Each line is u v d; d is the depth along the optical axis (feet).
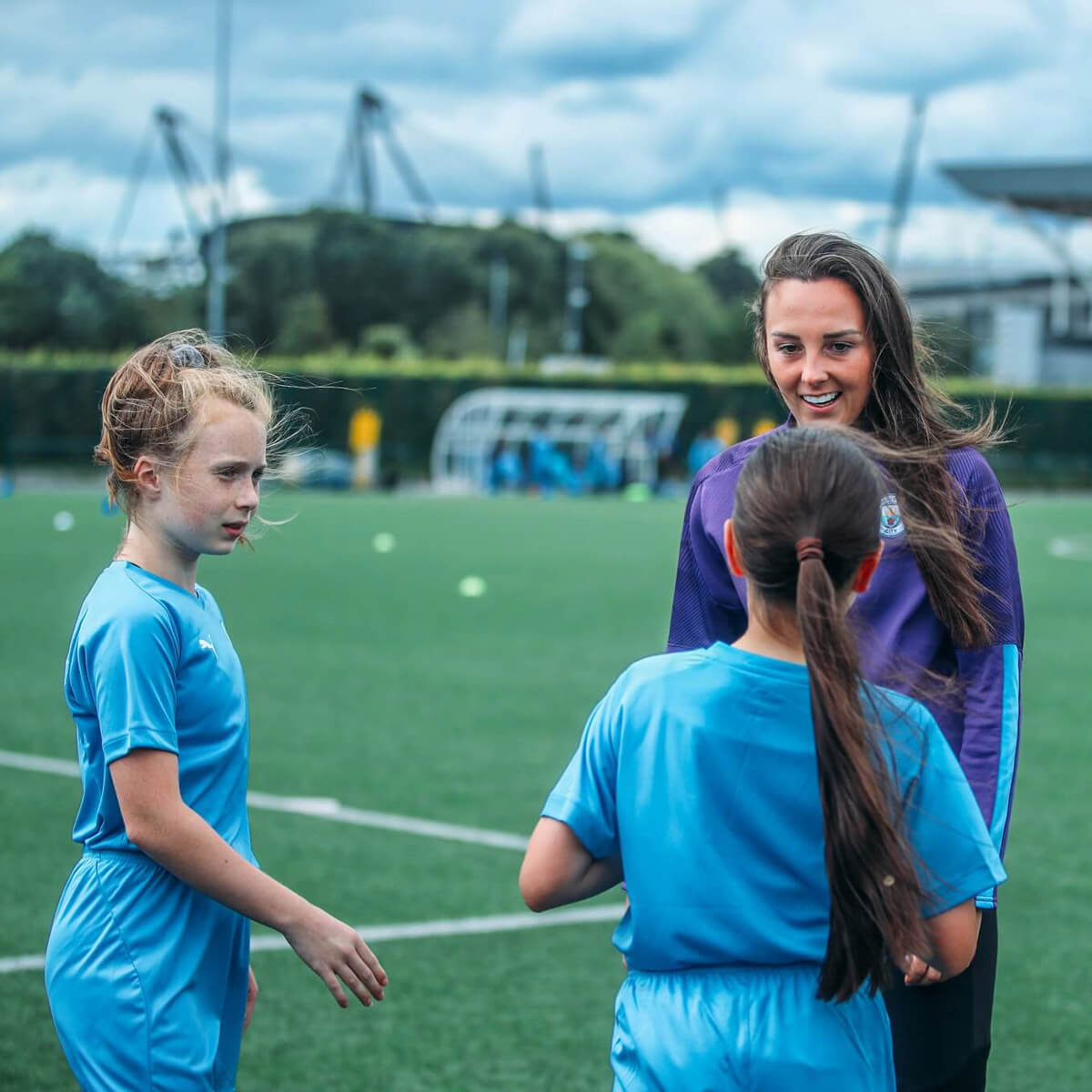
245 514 7.18
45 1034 11.91
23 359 129.80
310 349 186.39
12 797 19.86
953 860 5.92
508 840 18.20
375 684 29.48
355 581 49.37
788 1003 5.93
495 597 45.37
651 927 6.08
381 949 14.24
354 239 200.03
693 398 135.44
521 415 129.18
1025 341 176.24
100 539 63.21
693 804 6.02
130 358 7.30
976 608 7.55
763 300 8.15
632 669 6.39
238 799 7.21
